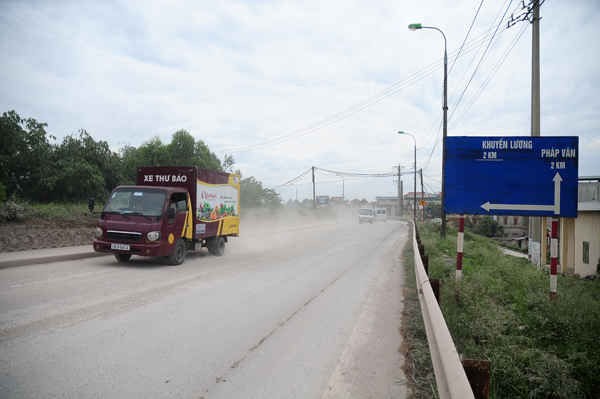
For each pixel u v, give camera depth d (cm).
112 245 1034
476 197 831
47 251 1173
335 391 363
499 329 508
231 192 1510
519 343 492
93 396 329
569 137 797
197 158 2833
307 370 408
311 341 500
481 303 621
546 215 802
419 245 1175
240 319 584
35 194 2314
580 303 651
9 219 1459
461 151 839
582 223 1662
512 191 817
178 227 1130
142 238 1027
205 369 398
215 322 562
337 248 1828
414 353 464
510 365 396
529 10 1159
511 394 370
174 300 682
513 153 820
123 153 3091
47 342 451
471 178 834
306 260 1348
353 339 514
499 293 757
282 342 492
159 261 1182
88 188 2395
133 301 662
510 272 1019
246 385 367
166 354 432
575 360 440
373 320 613
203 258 1316
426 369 420
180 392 345
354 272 1117
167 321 555
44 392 332
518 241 3734
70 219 1694
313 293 800
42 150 2353
